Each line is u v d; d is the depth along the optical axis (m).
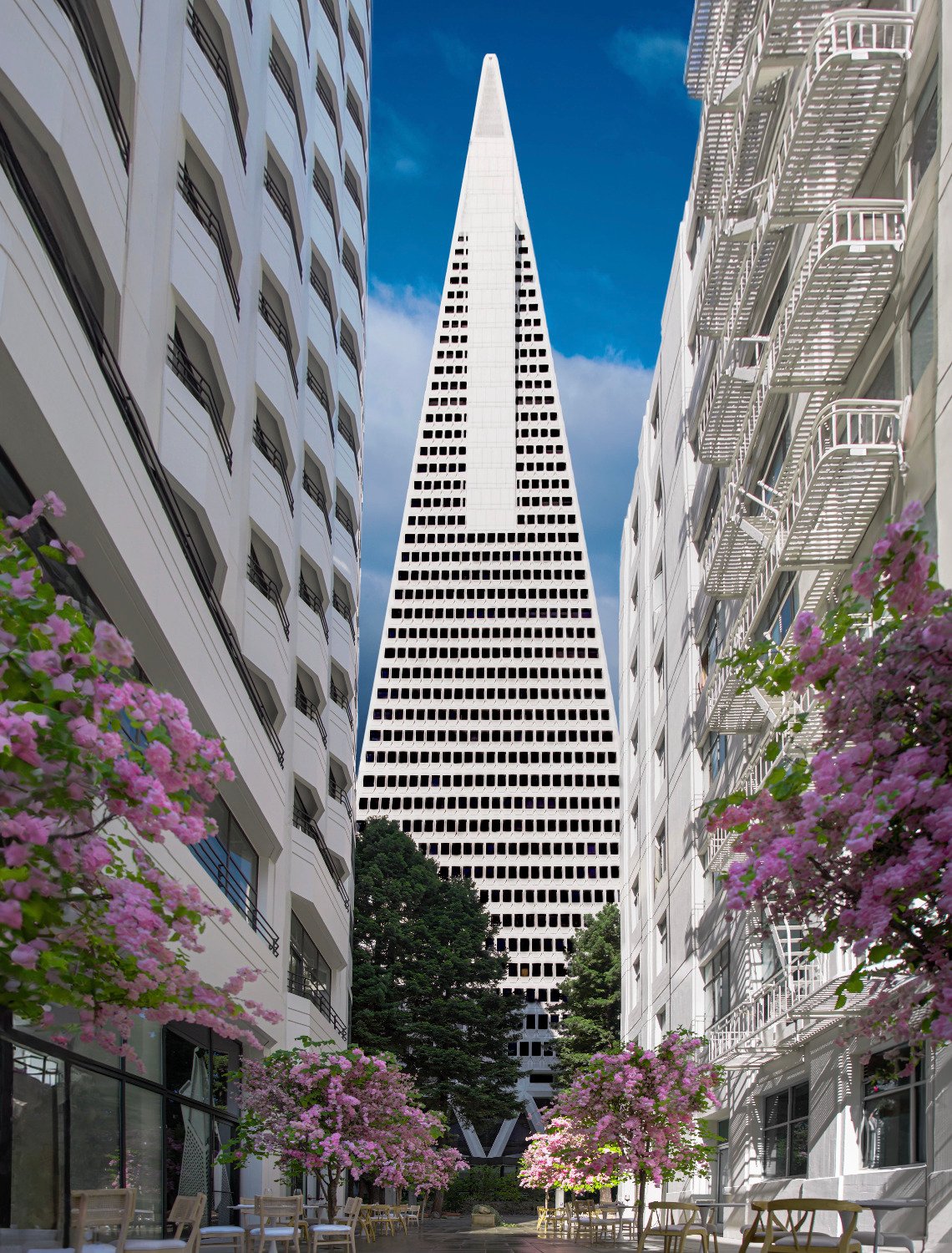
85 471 12.75
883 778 6.52
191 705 19.89
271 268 27.72
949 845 6.07
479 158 168.62
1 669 5.40
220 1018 7.10
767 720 25.03
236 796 24.11
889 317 17.34
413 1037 58.09
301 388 32.44
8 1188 10.91
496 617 150.12
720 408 26.95
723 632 31.02
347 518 41.50
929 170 15.27
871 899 6.24
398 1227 42.56
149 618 16.34
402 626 149.50
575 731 144.62
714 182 26.83
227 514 22.78
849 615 7.02
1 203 10.09
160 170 19.22
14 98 11.85
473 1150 116.44
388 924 60.12
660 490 44.03
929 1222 14.23
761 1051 23.75
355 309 42.66
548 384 161.12
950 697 6.56
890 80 16.55
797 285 17.77
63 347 11.84
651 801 44.44
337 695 41.00
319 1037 34.56
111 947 6.24
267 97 28.05
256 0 27.30
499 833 140.38
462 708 145.88
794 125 17.64
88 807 5.66
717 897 30.67
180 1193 19.08
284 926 29.36
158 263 18.84
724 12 24.30
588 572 152.00
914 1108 16.25
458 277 163.75
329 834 37.81
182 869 17.98
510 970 134.12
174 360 20.12
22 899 5.04
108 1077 14.68
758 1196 25.08
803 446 19.92
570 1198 46.91
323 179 36.31
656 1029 41.78
